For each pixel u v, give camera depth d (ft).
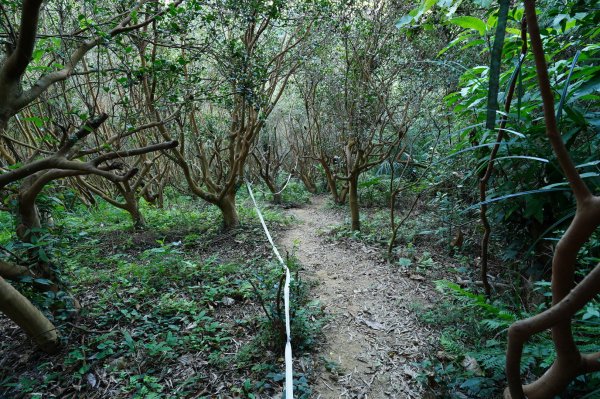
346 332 9.43
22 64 6.40
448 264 12.85
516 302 8.75
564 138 6.61
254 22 12.71
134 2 9.97
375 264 13.61
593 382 5.24
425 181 17.37
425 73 14.51
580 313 6.10
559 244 2.94
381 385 7.54
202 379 7.75
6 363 8.52
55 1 10.73
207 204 23.53
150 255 14.73
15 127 18.52
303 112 30.55
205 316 10.05
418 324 9.52
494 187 10.09
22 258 9.07
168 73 10.78
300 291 10.91
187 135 18.76
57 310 9.29
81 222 18.85
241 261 14.14
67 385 7.77
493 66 2.58
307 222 20.89
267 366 7.94
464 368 7.44
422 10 4.91
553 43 7.04
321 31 15.53
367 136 17.43
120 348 8.73
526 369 6.33
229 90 14.96
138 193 21.54
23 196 8.64
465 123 12.57
